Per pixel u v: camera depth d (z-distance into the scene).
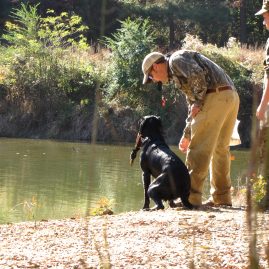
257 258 2.29
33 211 10.80
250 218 2.27
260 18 46.62
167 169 7.93
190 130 8.13
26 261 4.90
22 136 29.38
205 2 43.56
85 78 29.98
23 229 6.46
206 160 7.91
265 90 6.69
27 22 32.41
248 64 28.72
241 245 5.14
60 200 12.03
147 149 8.38
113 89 28.52
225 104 7.79
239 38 44.78
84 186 13.96
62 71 30.25
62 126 28.78
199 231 5.80
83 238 5.77
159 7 41.41
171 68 7.68
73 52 32.34
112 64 29.06
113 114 27.62
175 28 45.44
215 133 7.87
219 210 7.53
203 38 45.94
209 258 4.68
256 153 2.20
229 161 8.33
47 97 29.72
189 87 7.68
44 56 30.91
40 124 29.47
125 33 29.08
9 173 15.94
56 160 18.86
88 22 40.06
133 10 39.81
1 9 42.34
